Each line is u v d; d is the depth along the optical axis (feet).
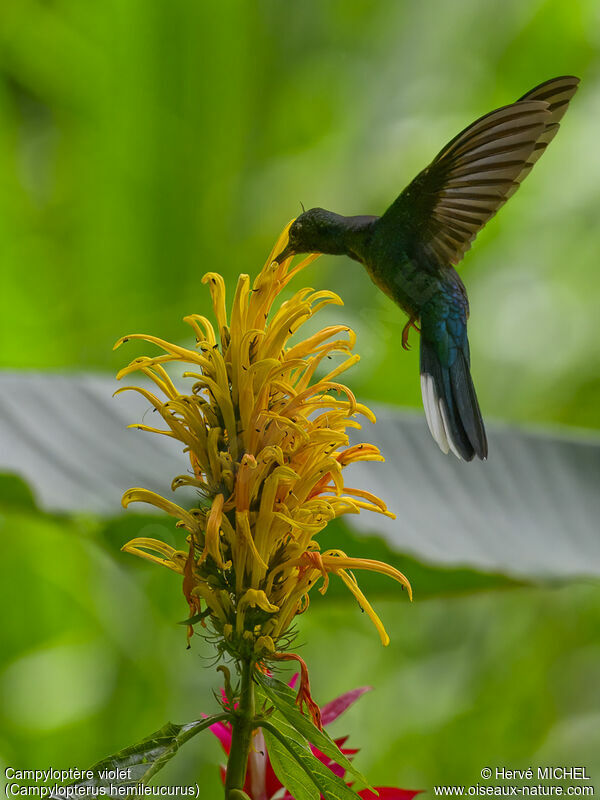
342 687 33.47
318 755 14.19
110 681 29.55
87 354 28.19
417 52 36.52
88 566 29.37
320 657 34.01
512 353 35.91
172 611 29.78
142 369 12.81
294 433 12.28
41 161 29.91
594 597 35.58
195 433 12.47
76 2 28.91
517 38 36.58
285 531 12.19
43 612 29.99
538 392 35.70
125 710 29.27
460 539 22.16
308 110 34.17
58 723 29.12
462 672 34.45
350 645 34.42
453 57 36.68
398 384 29.30
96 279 28.55
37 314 27.99
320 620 34.22
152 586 29.66
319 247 14.88
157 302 28.84
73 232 28.63
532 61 36.65
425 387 15.53
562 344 36.27
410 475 24.47
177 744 11.79
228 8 29.09
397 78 36.19
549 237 36.94
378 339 29.01
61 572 29.37
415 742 32.01
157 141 28.86
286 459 12.41
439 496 23.97
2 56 29.55
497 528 23.45
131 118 28.71
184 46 28.84
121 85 28.76
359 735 32.81
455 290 15.65
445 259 15.61
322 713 14.62
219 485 12.30
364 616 34.58
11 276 27.91
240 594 12.16
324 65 35.27
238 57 29.78
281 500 12.32
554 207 36.86
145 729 29.07
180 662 29.81
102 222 28.66
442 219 15.38
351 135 35.01
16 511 19.52
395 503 23.03
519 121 14.08
